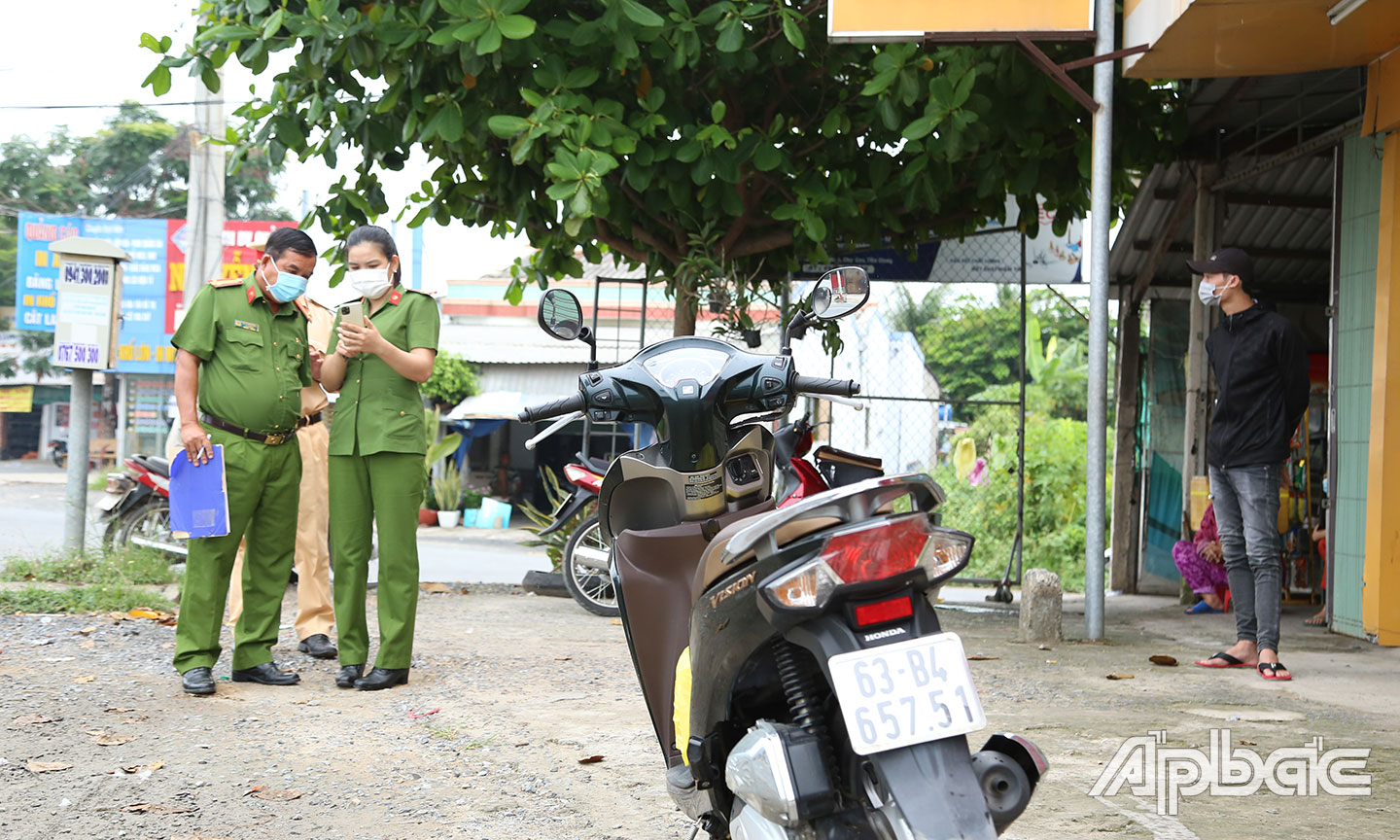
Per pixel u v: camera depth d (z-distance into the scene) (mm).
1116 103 8141
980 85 7465
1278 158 8219
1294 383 5766
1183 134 8289
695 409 3008
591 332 3436
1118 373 11305
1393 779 3816
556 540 9398
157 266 25828
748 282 9344
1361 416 7242
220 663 5824
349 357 5348
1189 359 10031
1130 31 6988
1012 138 7660
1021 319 9586
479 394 22656
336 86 8000
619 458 3088
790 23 7105
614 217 8336
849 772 2318
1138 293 10828
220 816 3408
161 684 5219
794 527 2283
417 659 6070
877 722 2080
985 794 2115
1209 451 6020
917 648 2139
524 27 6457
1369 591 6988
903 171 7836
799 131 8430
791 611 2180
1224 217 9508
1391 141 6824
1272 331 5707
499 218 9078
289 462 5367
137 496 9906
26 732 4273
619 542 3123
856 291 3201
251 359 5191
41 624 6766
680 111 7801
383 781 3799
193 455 5027
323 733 4410
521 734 4438
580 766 3994
